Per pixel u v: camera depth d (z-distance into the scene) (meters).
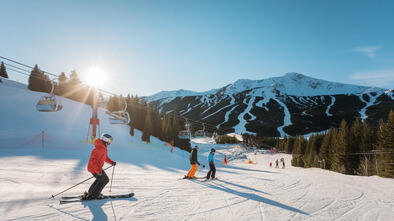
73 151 19.78
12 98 41.84
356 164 29.52
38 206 4.81
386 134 24.62
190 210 5.07
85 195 5.38
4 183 6.52
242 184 9.00
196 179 9.95
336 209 5.73
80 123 38.03
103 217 4.27
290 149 92.25
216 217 4.68
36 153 16.20
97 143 5.24
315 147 51.19
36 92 52.75
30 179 7.44
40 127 30.81
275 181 10.34
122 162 16.78
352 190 8.69
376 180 12.34
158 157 26.30
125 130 44.22
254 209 5.36
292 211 5.32
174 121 52.59
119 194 6.20
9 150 16.53
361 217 5.14
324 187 9.11
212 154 10.24
